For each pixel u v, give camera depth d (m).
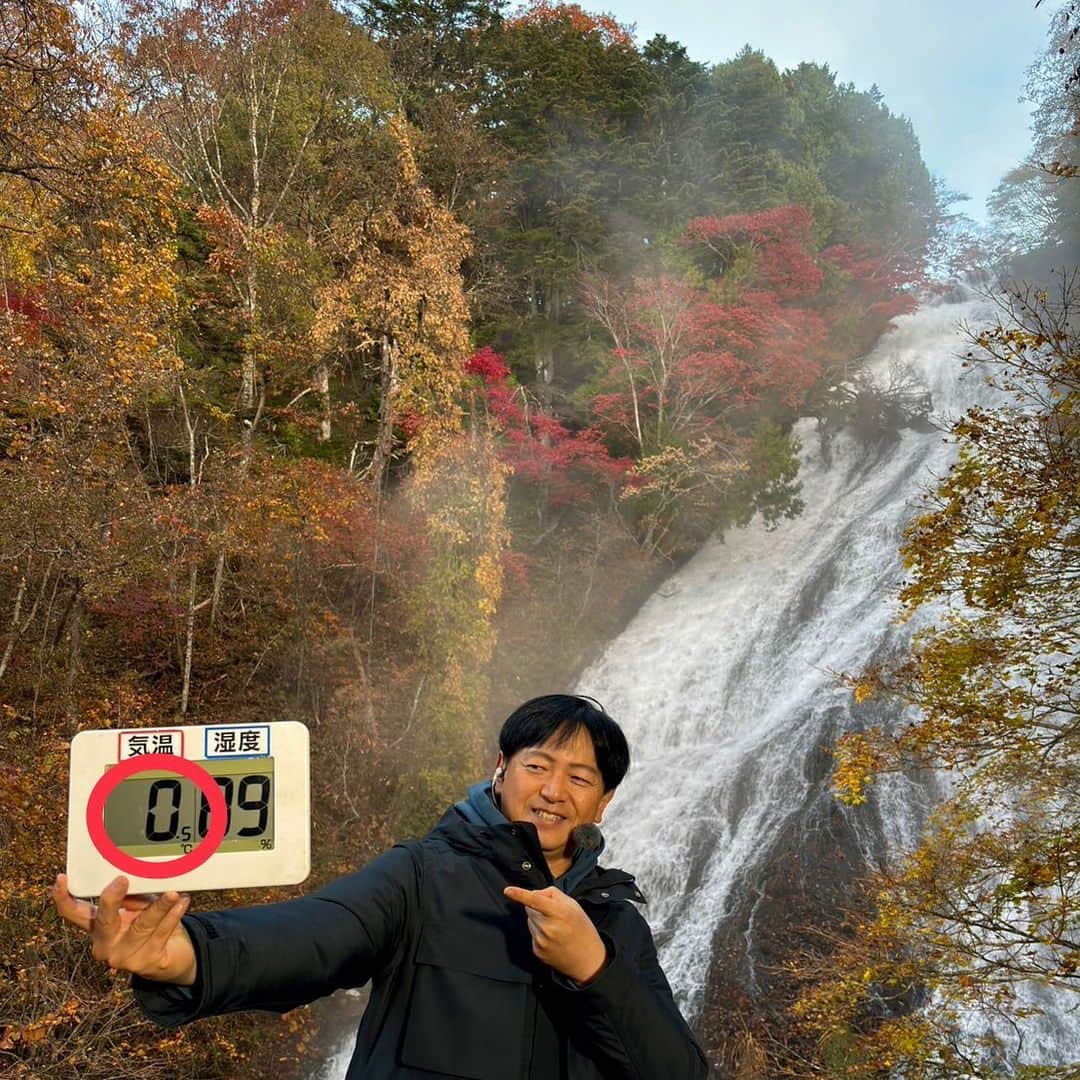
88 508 14.79
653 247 40.81
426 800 20.56
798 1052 15.26
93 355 14.34
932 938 9.57
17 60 12.08
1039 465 9.23
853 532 30.08
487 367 31.39
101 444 15.39
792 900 18.06
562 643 28.88
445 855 2.04
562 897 1.78
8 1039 10.95
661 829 21.44
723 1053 16.08
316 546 21.44
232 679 20.31
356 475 27.17
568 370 39.69
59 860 12.02
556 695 2.35
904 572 27.09
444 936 1.93
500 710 25.67
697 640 28.62
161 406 23.69
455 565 22.80
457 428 24.75
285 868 1.56
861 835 18.70
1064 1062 13.28
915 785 18.69
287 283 27.16
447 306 25.59
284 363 26.69
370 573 23.20
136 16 27.62
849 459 35.44
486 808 2.18
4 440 14.60
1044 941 9.12
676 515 32.34
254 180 28.89
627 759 2.30
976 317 40.44
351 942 1.82
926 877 9.69
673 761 24.14
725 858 20.08
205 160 29.02
